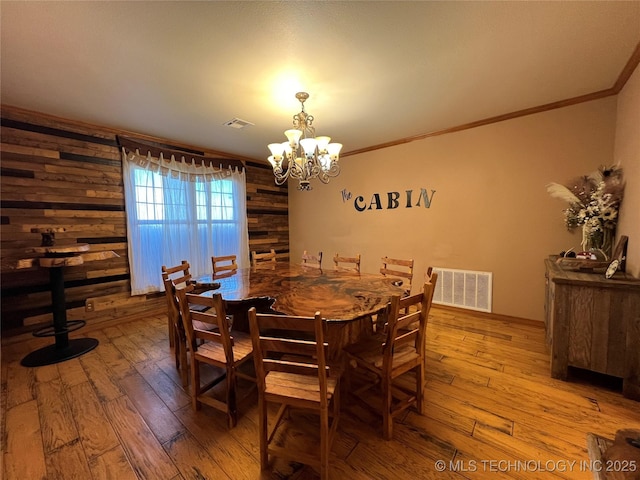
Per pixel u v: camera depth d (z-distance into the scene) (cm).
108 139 323
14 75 211
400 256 407
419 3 147
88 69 204
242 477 133
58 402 188
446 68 210
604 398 186
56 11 147
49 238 251
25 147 273
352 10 151
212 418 174
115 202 330
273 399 134
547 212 293
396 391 191
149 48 181
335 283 232
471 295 346
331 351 178
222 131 339
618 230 233
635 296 182
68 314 302
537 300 305
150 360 246
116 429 163
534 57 197
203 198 412
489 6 150
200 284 223
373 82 228
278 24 160
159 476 134
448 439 154
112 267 330
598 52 192
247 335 202
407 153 389
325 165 248
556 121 281
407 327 217
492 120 316
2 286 268
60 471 136
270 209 517
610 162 256
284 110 279
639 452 123
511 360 237
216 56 190
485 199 329
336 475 133
